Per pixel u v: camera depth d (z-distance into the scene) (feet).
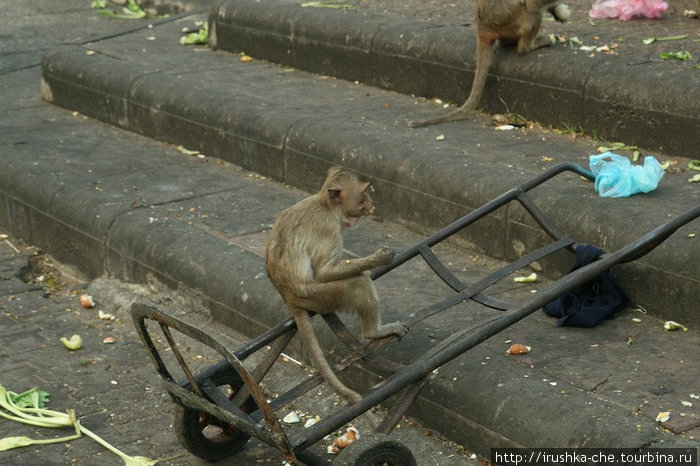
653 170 19.42
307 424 16.47
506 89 25.23
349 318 17.57
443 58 26.63
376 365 14.52
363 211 14.42
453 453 15.19
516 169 20.74
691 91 21.21
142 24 37.93
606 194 19.04
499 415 14.61
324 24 29.99
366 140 23.13
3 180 26.08
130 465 14.98
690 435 13.50
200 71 30.83
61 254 24.41
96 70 30.83
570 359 15.88
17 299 22.30
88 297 21.94
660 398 14.49
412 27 28.09
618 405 14.29
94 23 44.29
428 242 16.83
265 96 27.73
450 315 17.74
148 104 28.81
